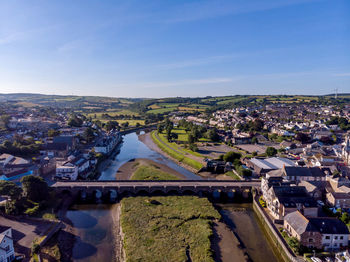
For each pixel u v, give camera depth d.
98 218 103.88
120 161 194.62
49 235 87.44
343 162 158.38
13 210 97.00
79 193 129.75
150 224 94.88
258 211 110.06
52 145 183.50
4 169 140.50
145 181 136.50
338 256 73.62
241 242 89.06
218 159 182.75
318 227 81.06
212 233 90.31
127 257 75.12
